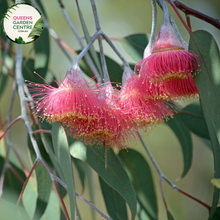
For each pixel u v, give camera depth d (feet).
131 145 1.45
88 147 1.46
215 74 1.36
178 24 2.28
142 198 1.65
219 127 1.35
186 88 1.40
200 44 1.37
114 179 1.45
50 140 1.62
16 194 1.64
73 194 1.32
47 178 1.53
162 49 1.39
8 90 2.36
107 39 1.42
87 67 1.69
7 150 1.65
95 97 1.40
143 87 1.41
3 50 1.85
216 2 2.35
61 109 1.38
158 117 1.45
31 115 1.61
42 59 1.75
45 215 1.56
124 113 1.42
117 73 1.64
